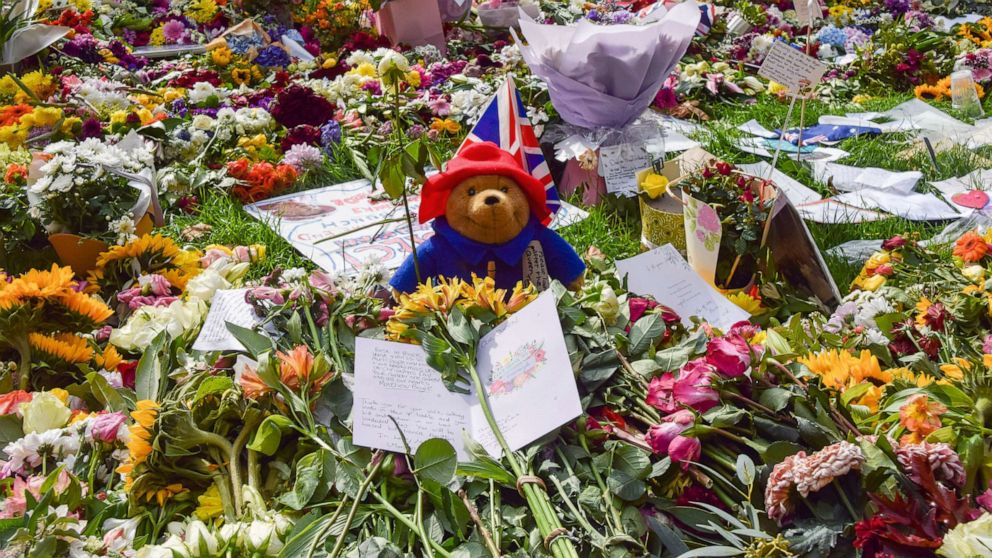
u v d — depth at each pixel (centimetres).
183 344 241
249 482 185
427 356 195
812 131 555
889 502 148
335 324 231
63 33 517
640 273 270
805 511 157
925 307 255
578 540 156
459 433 187
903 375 206
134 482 186
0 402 218
